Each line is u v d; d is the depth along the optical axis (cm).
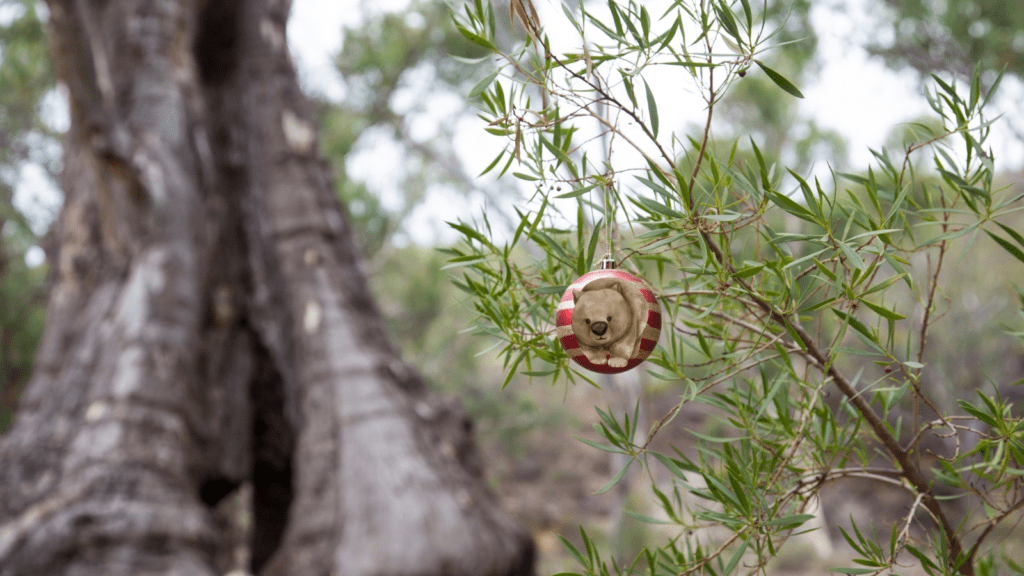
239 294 357
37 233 789
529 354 95
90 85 275
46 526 208
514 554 257
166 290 291
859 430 97
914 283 92
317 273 344
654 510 630
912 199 90
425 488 255
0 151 774
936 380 588
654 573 93
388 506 244
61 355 295
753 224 90
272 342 354
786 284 85
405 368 333
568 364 94
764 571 90
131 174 296
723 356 91
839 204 86
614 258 94
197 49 418
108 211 310
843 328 85
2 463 240
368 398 292
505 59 88
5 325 752
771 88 756
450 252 97
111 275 312
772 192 83
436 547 234
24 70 733
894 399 96
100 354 273
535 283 99
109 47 365
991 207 86
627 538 642
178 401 265
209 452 306
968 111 88
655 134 86
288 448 360
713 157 88
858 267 80
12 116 768
